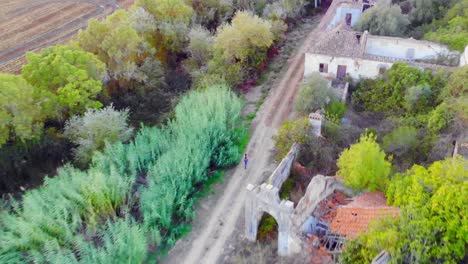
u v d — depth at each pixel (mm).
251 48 54250
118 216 35312
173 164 37094
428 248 24719
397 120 41062
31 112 40500
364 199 31859
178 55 60125
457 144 35469
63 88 41938
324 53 47094
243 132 44375
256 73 54719
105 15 77812
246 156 40906
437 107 39094
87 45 49875
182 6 58500
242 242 33781
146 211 33312
